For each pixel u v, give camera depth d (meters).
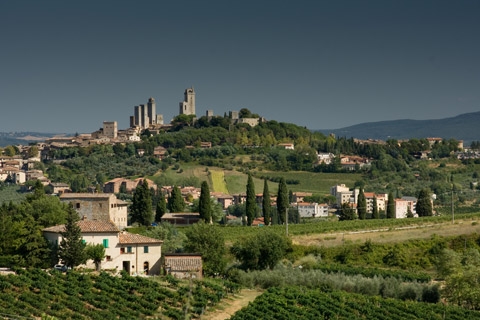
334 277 117.50
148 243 118.00
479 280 108.62
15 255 112.88
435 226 163.38
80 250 108.88
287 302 97.94
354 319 92.88
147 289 96.94
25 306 83.88
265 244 130.62
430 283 118.94
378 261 140.25
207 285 105.75
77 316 82.50
